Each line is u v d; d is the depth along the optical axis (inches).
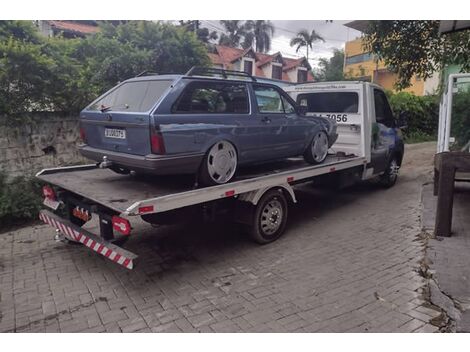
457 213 237.8
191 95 164.9
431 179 368.8
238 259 184.7
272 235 205.9
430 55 386.0
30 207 237.1
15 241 210.5
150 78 173.6
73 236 173.5
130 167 161.5
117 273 170.7
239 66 1259.8
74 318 135.3
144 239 210.5
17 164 258.7
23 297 149.9
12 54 240.7
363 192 324.2
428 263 166.7
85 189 169.2
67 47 344.2
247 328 128.2
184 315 136.6
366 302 143.2
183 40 386.9
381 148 304.5
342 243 204.8
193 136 160.2
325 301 144.6
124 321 133.3
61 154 279.4
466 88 263.4
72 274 169.9
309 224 237.8
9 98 249.4
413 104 737.6
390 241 206.8
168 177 188.5
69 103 279.3
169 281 162.9
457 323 125.1
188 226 230.7
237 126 179.9
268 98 207.5
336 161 251.8
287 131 211.8
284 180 202.8
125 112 158.7
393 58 397.7
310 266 176.2
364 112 273.4
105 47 351.6
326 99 292.2
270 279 163.8
